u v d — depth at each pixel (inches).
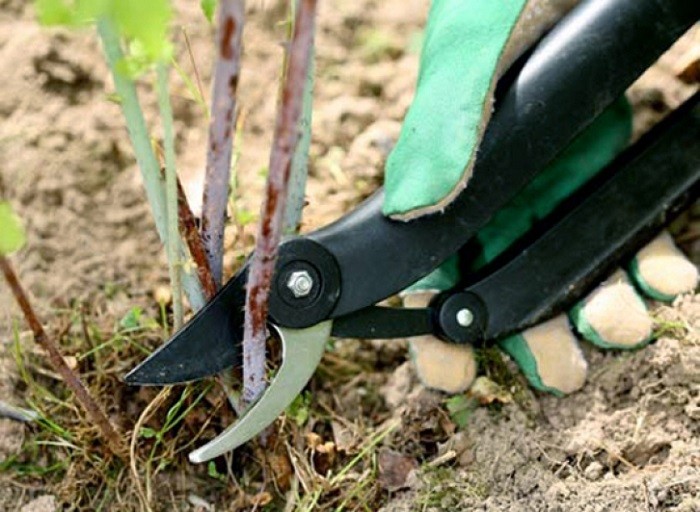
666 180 26.6
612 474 26.3
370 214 24.7
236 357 24.6
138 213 29.8
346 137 31.0
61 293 29.1
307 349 24.6
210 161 23.5
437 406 27.1
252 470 27.4
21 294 24.1
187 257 25.0
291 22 23.9
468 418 27.0
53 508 26.9
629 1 24.9
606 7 24.9
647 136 27.3
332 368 28.5
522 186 25.0
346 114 31.1
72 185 29.8
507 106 24.8
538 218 27.5
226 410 27.0
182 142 30.7
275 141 21.1
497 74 24.7
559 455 26.5
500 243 27.4
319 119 31.1
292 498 26.9
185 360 24.3
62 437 27.3
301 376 24.8
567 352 26.7
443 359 26.7
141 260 29.5
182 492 27.2
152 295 29.1
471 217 24.9
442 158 24.5
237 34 21.5
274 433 26.8
